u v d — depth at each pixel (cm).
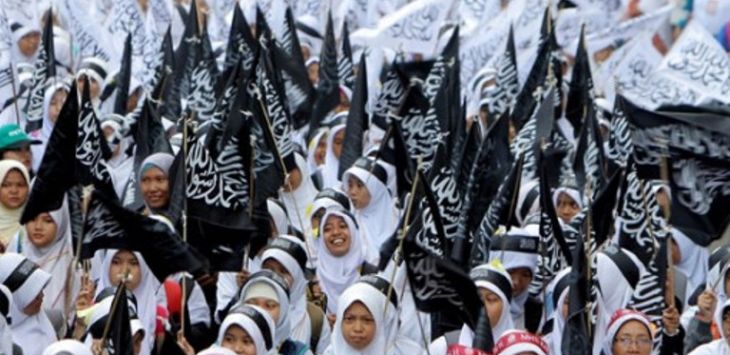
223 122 2972
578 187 3145
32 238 2712
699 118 2933
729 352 2431
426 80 3616
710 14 4094
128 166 3403
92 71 3862
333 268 2900
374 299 2442
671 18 3784
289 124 3259
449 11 4328
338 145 3538
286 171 3105
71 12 4319
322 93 3766
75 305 2548
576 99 3669
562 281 2606
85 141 2580
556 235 2727
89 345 2358
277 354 2580
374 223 3102
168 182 2902
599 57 4122
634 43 3653
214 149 2931
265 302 2559
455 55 3591
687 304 3009
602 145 3203
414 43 4088
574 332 2462
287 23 3834
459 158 3070
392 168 3150
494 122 3159
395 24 4088
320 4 4606
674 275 2977
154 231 2433
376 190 3098
